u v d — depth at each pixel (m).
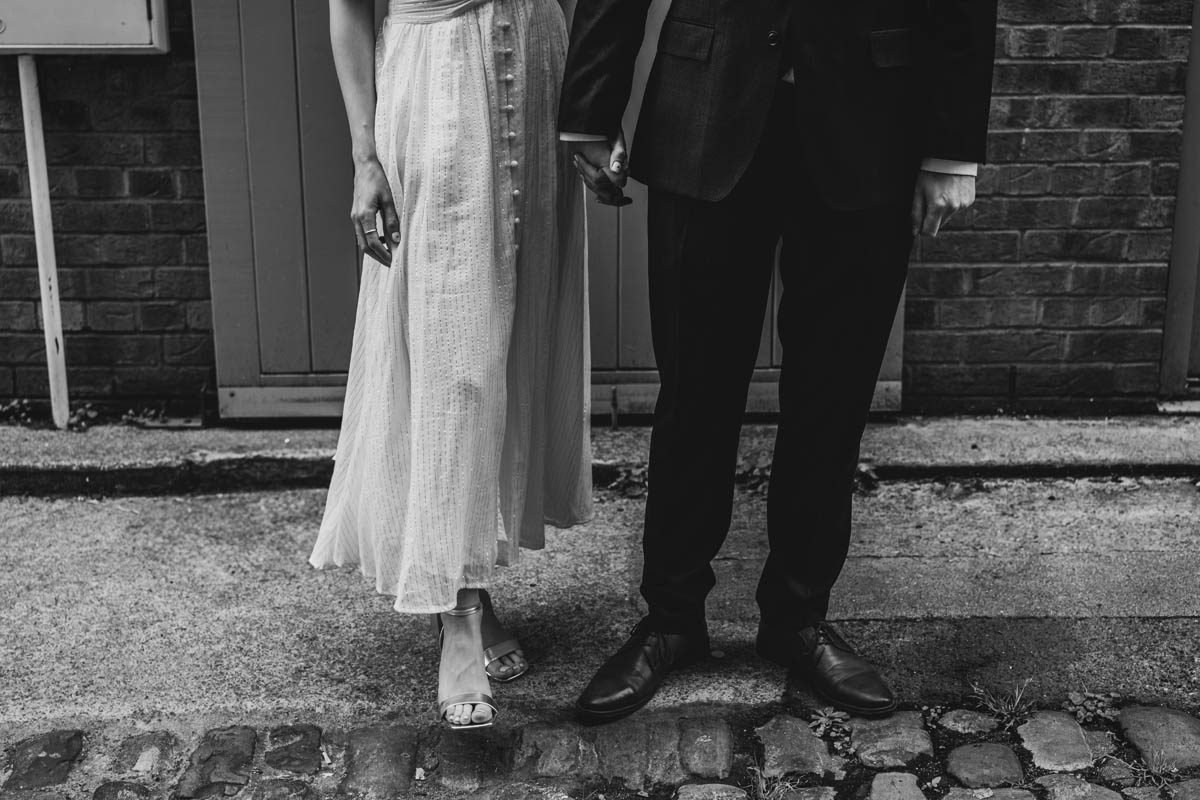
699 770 2.28
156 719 2.45
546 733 2.37
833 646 2.49
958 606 2.86
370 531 2.34
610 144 2.22
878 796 2.19
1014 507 3.43
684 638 2.52
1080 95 3.78
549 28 2.29
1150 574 3.01
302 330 3.82
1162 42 3.75
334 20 2.29
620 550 3.21
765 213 2.20
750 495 3.54
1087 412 3.98
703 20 2.14
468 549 2.27
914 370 3.95
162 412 3.97
